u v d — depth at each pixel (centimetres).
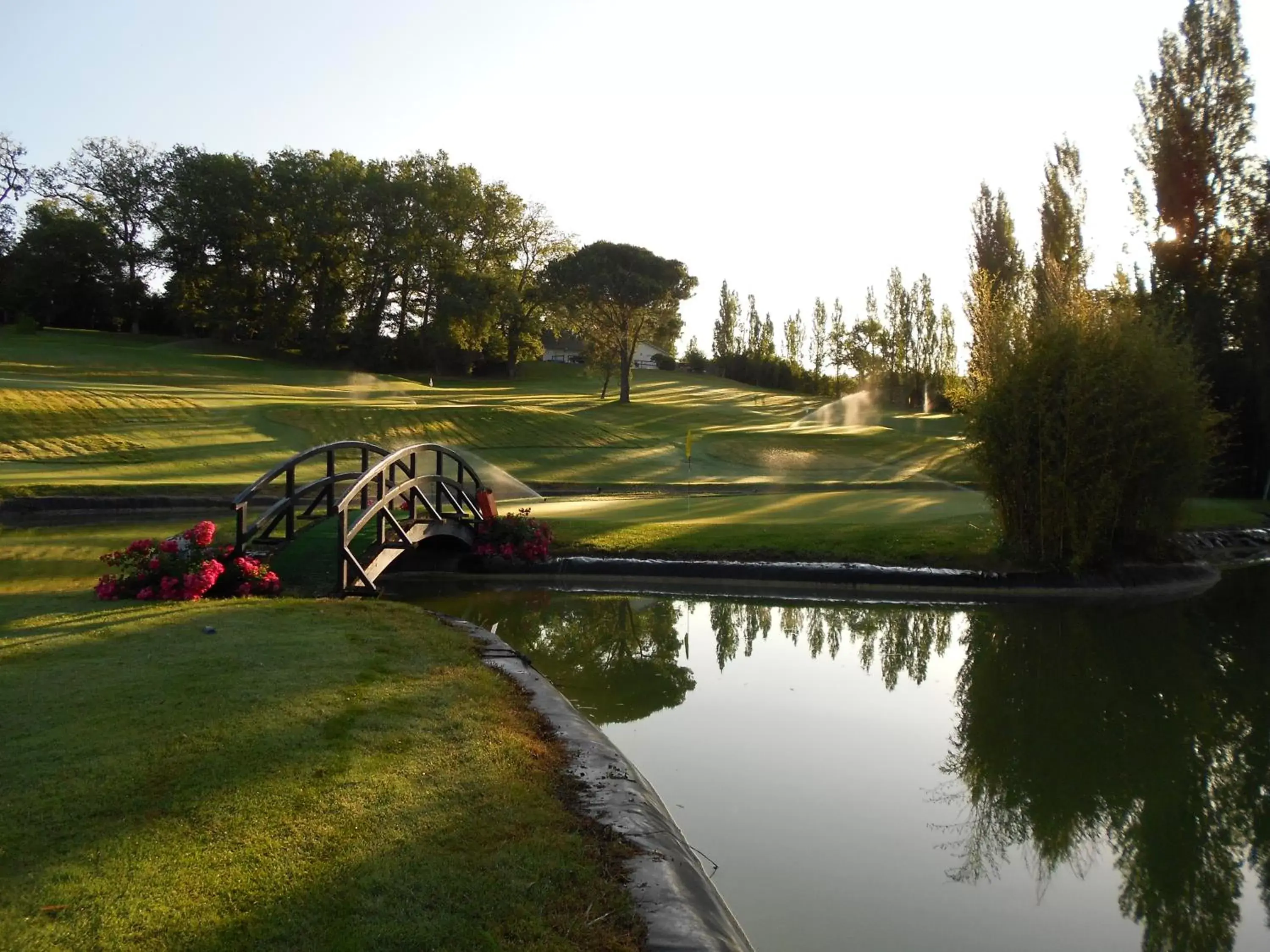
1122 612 1440
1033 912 509
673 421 5194
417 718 601
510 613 1368
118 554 1020
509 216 7700
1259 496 3206
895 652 1168
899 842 592
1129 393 1586
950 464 3800
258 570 1079
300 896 366
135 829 417
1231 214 3312
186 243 6819
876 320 8006
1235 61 3256
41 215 7156
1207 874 564
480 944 340
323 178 6812
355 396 4947
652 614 1385
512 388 6806
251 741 532
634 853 440
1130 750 791
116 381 4600
